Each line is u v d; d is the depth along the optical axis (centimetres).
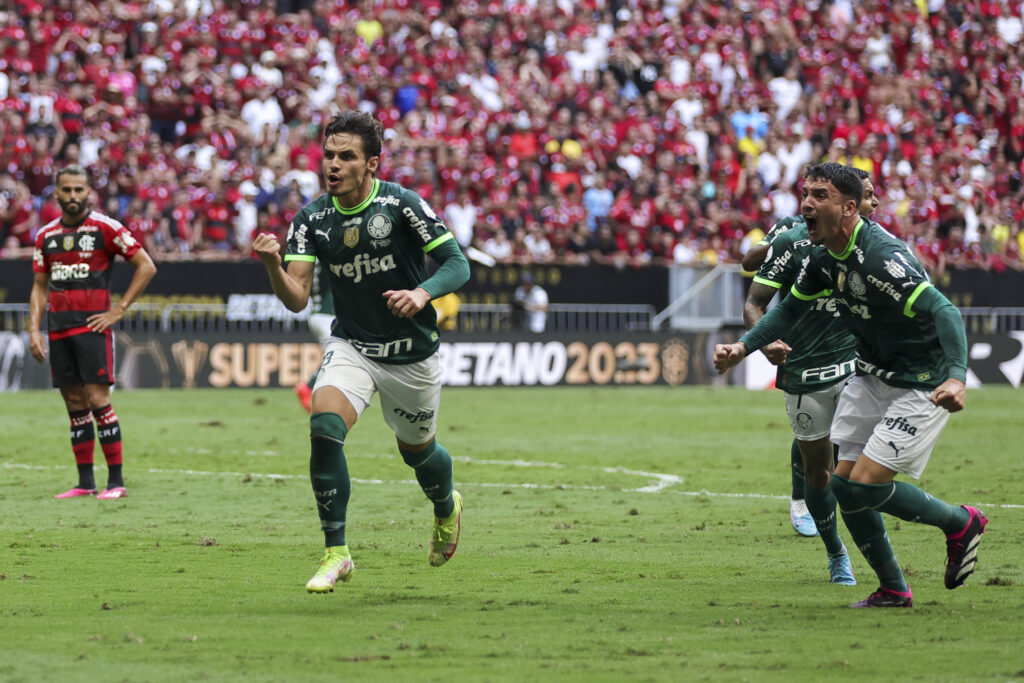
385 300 2067
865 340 2005
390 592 2119
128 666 1548
